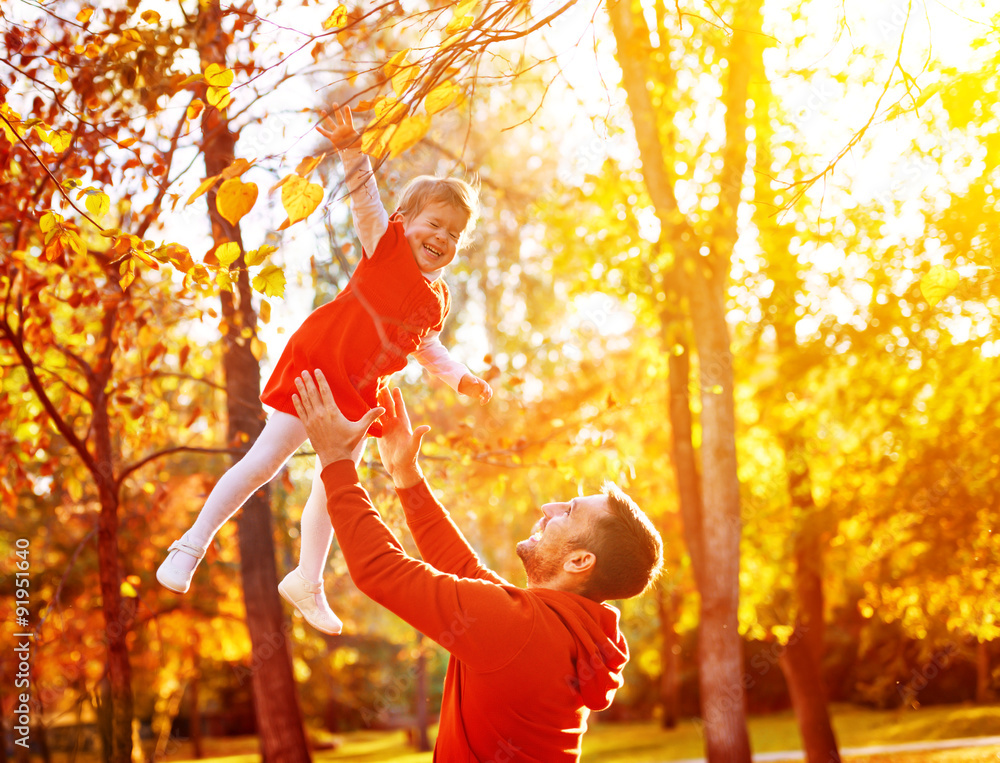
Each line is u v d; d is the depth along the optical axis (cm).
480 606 218
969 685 2300
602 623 242
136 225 557
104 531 611
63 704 1358
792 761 1421
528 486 1371
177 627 1464
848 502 1179
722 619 1012
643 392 1370
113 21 426
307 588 255
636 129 1011
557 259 1220
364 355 238
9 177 478
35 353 604
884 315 1061
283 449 234
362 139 229
